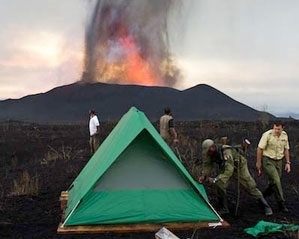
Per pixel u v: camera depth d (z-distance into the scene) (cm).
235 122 2675
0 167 1565
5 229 758
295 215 826
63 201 850
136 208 752
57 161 1581
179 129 2355
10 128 2711
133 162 771
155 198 761
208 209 764
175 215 755
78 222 739
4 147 1953
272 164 861
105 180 761
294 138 2008
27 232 743
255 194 836
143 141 778
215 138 1973
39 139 2212
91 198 751
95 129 1627
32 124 3078
